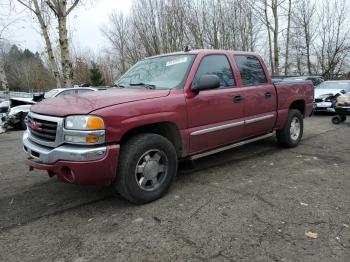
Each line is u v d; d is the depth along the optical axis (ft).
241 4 87.56
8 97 50.55
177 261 9.20
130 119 12.04
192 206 12.70
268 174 16.35
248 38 91.30
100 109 11.54
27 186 15.80
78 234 10.89
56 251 9.95
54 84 172.96
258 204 12.69
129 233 10.81
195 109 14.48
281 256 9.23
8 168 19.39
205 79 13.92
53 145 11.89
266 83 19.11
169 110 13.39
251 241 10.05
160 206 12.81
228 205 12.68
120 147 12.41
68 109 11.86
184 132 14.14
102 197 13.96
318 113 45.42
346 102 32.99
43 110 12.60
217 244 9.95
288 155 19.98
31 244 10.39
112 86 16.66
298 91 21.63
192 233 10.65
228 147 16.88
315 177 15.75
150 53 90.38
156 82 15.14
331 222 11.08
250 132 17.89
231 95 16.22
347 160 18.69
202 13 86.99
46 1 47.24
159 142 13.05
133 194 12.52
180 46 87.61
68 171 11.70
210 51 16.14
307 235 10.28
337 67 105.09
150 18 89.35
